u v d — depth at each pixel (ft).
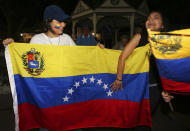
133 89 8.35
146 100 8.34
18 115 7.95
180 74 7.07
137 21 45.65
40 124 8.19
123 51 7.54
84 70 8.53
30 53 7.89
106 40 41.29
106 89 8.68
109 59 8.63
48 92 8.09
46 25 8.11
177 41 6.85
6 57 7.78
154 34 7.00
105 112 8.68
